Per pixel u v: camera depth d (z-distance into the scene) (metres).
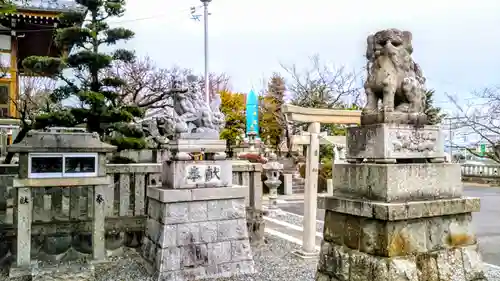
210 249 7.24
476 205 4.74
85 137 7.52
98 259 7.78
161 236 6.97
